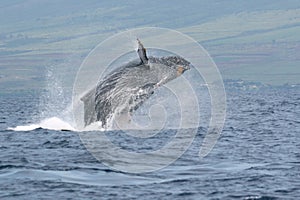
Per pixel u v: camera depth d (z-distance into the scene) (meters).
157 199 65.81
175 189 69.75
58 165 82.06
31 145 102.19
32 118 178.00
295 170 80.38
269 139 115.25
